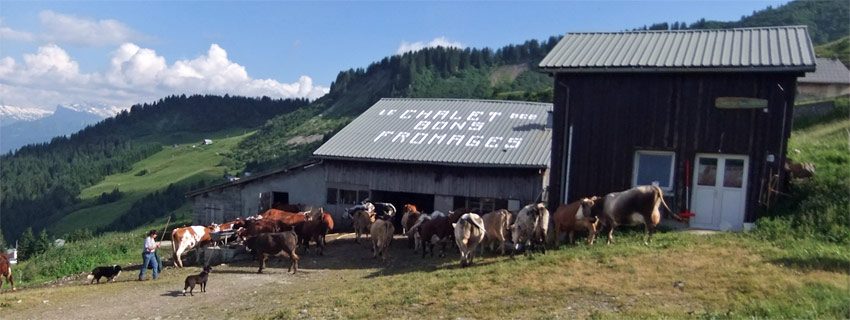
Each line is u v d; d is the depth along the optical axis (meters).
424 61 198.25
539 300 12.52
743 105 19.28
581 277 13.90
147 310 15.42
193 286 17.02
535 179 26.30
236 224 25.48
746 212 19.31
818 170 21.44
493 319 11.63
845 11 171.00
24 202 154.12
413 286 14.67
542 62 21.42
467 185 27.41
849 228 16.20
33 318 15.27
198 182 127.81
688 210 19.95
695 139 19.84
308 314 13.10
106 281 20.33
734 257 14.73
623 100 20.70
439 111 33.56
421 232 20.80
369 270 18.95
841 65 60.59
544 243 17.66
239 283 18.17
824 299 11.10
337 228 29.75
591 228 17.97
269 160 129.88
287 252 19.66
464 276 15.22
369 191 29.27
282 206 29.33
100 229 107.19
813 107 43.25
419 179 28.25
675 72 19.94
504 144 28.30
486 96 172.88
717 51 20.64
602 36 24.22
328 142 30.73
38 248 59.97
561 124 21.45
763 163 19.08
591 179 21.05
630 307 11.53
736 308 11.02
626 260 15.06
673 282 12.98
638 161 20.89
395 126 32.03
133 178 161.12
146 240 20.25
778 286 12.08
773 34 21.84
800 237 16.34
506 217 18.61
